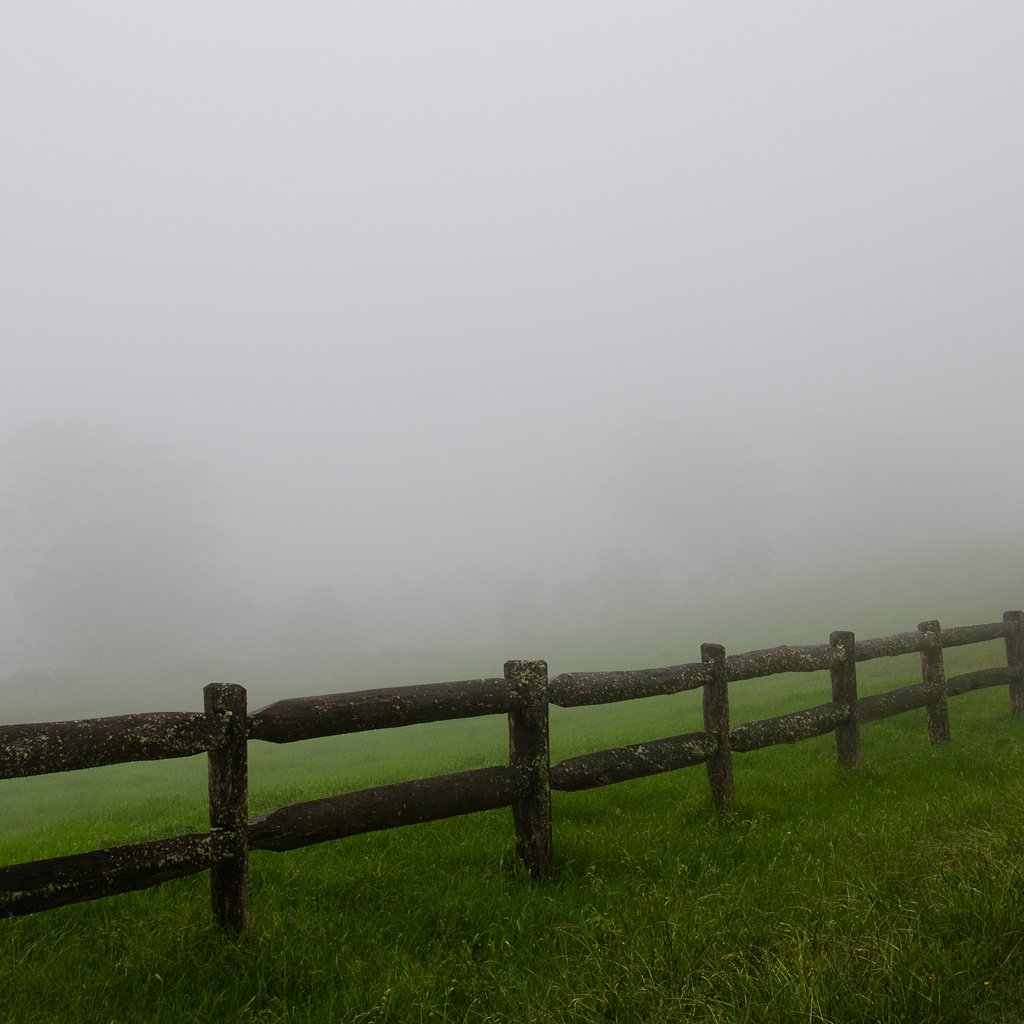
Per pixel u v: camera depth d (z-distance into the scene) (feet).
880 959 11.84
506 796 16.78
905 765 27.32
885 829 18.88
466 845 20.22
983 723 34.68
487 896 16.22
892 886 15.06
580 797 25.44
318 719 14.30
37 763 11.19
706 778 27.58
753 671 23.30
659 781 27.63
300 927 14.52
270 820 13.84
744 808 22.44
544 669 17.72
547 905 15.56
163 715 12.59
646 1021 11.02
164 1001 12.09
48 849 23.50
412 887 17.08
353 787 33.47
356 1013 11.56
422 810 15.40
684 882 16.51
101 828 29.01
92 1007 12.05
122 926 15.08
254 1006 12.07
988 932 12.90
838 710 26.25
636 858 18.43
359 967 12.99
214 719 13.15
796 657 24.95
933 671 31.09
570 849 19.03
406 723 15.42
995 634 34.81
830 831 19.58
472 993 12.13
